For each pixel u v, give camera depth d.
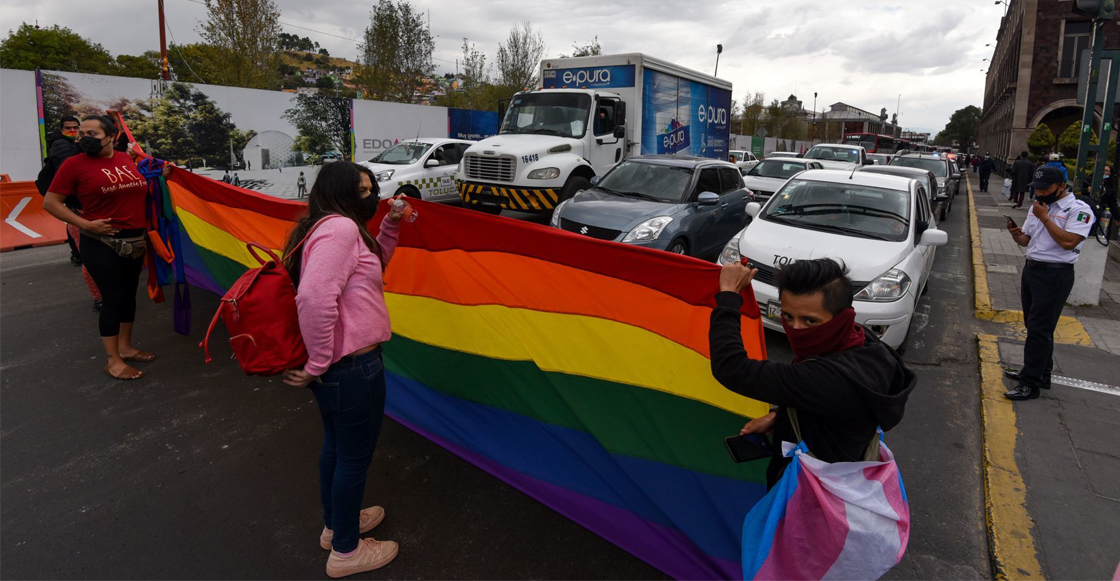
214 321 2.20
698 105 14.09
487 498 3.26
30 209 9.70
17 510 3.09
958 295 7.96
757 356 2.24
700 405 2.48
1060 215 4.25
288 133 16.05
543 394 3.03
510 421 3.23
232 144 14.88
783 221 6.48
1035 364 4.53
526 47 33.31
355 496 2.56
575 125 10.99
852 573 1.71
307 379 2.26
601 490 2.86
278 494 3.28
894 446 4.02
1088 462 3.72
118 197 4.39
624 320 2.66
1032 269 4.44
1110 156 17.58
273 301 2.17
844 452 1.75
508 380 3.19
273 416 4.14
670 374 2.55
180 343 5.37
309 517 3.10
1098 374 5.11
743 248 5.91
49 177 5.95
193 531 2.96
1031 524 3.12
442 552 2.84
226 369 4.88
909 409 4.58
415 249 3.54
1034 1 37.97
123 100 13.17
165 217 4.86
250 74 22.78
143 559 2.76
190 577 2.66
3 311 6.19
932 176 12.81
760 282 5.59
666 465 2.62
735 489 2.44
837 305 1.71
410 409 3.84
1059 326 6.32
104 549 2.82
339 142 17.34
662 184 8.19
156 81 13.52
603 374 2.78
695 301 2.41
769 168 14.69
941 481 3.61
